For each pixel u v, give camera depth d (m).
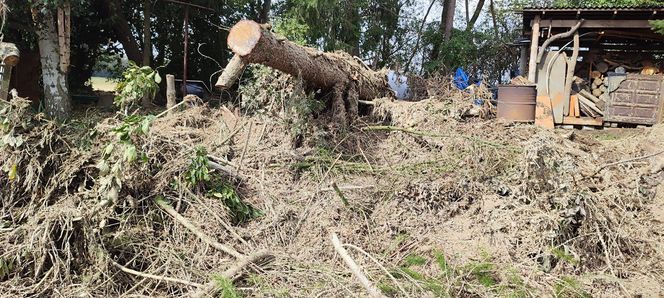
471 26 16.75
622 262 3.81
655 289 3.48
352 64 6.62
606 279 3.51
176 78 13.64
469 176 4.64
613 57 10.99
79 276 3.28
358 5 13.73
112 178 3.54
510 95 7.35
